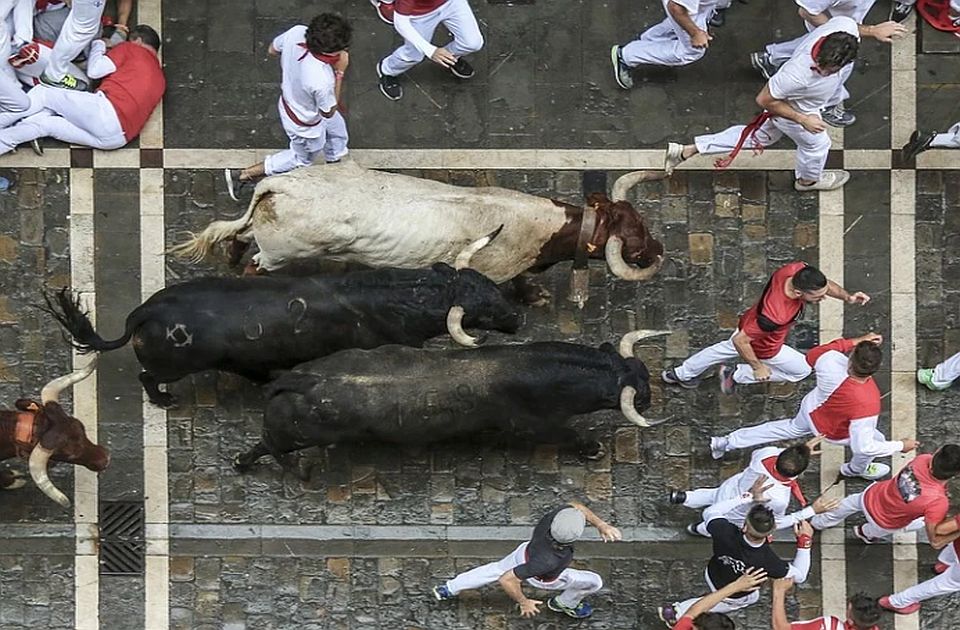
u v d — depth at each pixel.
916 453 16.58
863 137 16.97
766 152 16.88
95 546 16.31
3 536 16.27
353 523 16.38
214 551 16.34
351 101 16.86
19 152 16.59
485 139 16.88
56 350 16.53
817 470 16.53
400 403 14.69
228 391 16.44
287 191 14.56
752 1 17.09
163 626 16.30
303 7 17.00
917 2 17.03
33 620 16.23
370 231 14.75
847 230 16.84
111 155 16.67
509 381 14.67
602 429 16.52
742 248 16.80
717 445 16.17
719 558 14.12
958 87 17.06
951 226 16.88
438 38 17.19
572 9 17.03
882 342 16.70
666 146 16.91
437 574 16.31
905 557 16.39
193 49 16.89
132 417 16.44
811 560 16.44
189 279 16.36
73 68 16.39
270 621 16.31
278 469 16.39
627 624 16.27
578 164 16.88
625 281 16.61
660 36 16.34
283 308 14.67
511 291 16.36
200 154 16.72
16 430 14.57
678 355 16.69
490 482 16.44
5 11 15.55
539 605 16.20
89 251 16.59
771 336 14.57
